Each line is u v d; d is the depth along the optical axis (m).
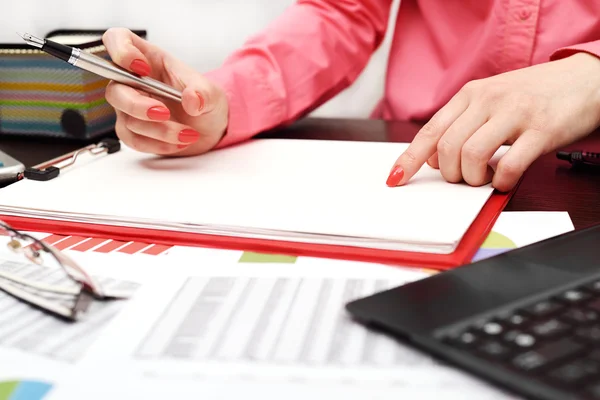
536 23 0.76
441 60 0.87
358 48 0.85
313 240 0.40
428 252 0.38
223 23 1.16
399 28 0.91
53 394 0.26
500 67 0.79
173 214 0.44
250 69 0.70
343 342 0.29
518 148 0.48
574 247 0.37
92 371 0.27
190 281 0.36
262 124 0.68
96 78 0.74
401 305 0.30
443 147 0.49
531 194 0.50
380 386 0.25
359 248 0.39
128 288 0.35
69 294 0.34
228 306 0.32
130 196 0.48
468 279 0.32
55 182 0.52
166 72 0.61
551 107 0.52
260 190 0.49
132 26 1.17
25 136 0.76
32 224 0.46
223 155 0.61
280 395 0.25
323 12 0.82
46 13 1.14
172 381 0.26
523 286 0.31
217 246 0.41
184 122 0.60
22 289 0.35
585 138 0.65
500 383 0.24
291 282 0.35
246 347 0.29
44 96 0.74
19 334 0.30
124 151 0.64
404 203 0.45
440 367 0.26
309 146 0.62
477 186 0.49
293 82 0.75
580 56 0.59
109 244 0.42
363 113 1.21
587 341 0.26
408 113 0.86
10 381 0.27
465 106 0.52
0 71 0.75
